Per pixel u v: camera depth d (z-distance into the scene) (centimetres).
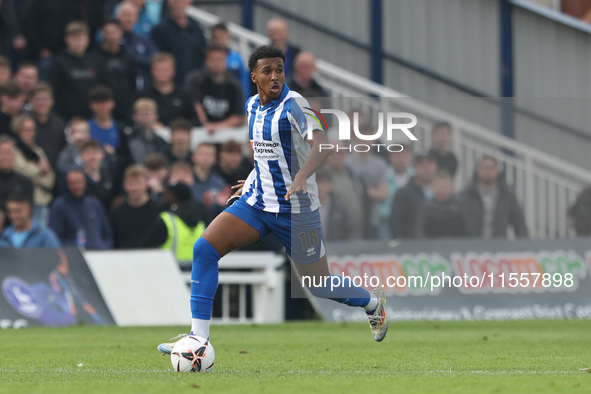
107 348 2773
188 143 4675
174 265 4050
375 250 4316
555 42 5634
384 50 5872
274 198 1948
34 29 5219
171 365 2169
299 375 1906
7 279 3869
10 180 4278
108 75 4922
